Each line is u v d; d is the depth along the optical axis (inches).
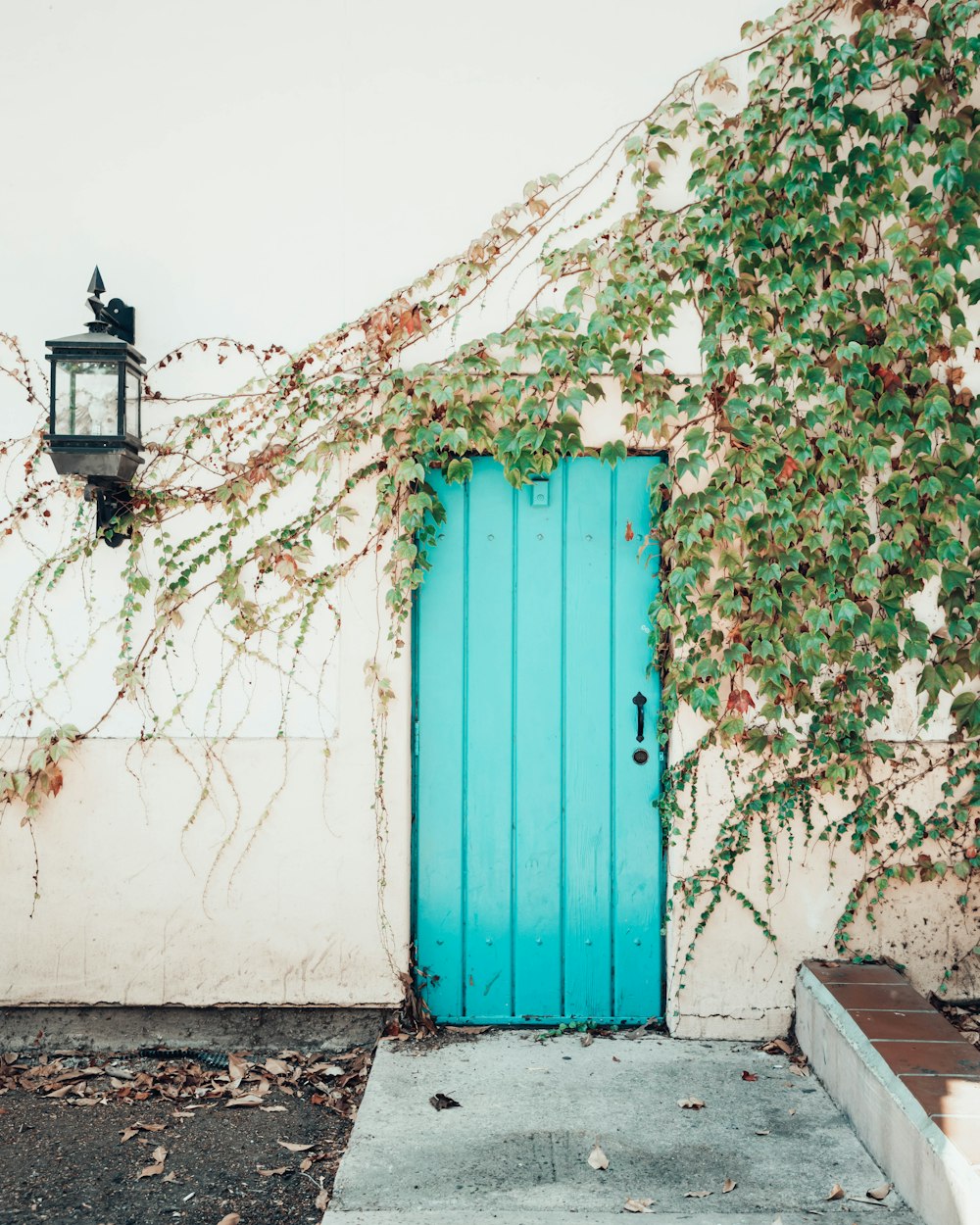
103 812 153.6
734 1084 138.2
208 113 155.9
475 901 157.0
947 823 153.4
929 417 149.9
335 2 155.6
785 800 153.6
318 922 153.5
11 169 156.3
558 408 151.1
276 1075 145.6
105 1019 154.3
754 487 150.2
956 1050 121.6
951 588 152.2
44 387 156.3
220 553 155.1
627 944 157.2
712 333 151.9
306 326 156.1
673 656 153.7
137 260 156.2
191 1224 111.8
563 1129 125.4
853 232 150.8
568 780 157.2
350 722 153.6
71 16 155.9
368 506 154.6
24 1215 113.0
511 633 157.2
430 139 155.7
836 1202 110.7
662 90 154.6
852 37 151.3
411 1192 112.3
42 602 155.3
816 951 153.6
